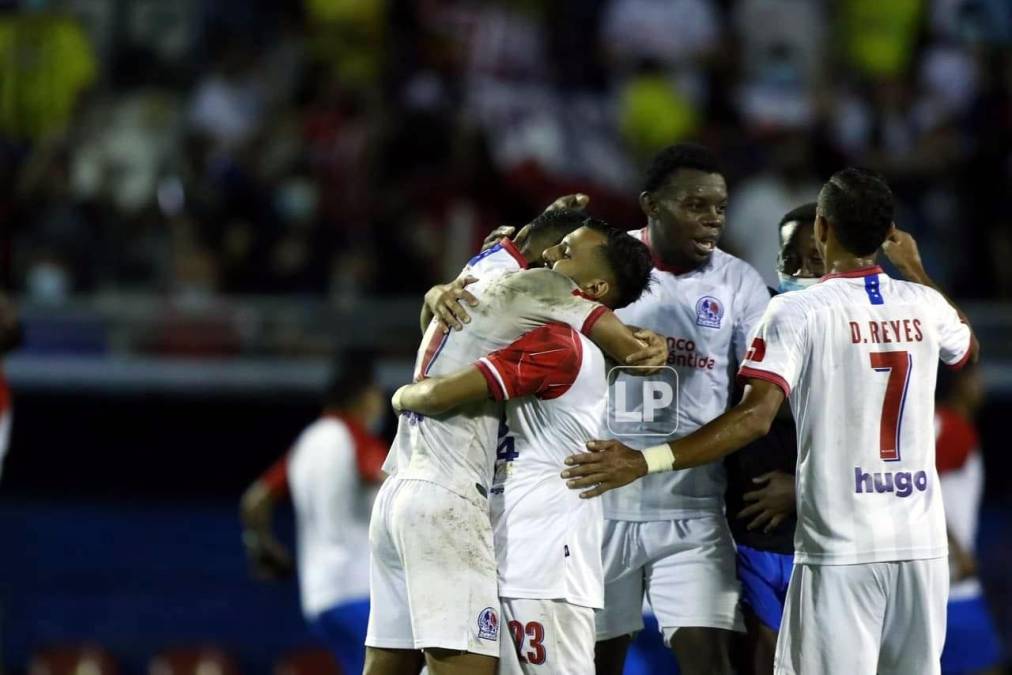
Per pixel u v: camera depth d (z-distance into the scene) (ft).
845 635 52.34
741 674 60.75
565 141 135.13
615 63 141.18
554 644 53.57
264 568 91.09
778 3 141.69
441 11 142.51
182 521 111.04
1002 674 106.11
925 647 53.06
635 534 60.44
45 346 114.01
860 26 143.43
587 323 53.01
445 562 52.60
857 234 53.16
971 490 87.10
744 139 132.77
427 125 128.57
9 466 110.73
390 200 124.36
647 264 55.31
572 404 53.72
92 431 111.04
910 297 53.52
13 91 132.77
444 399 52.08
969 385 89.76
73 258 122.21
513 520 53.88
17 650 109.70
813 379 52.60
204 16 141.90
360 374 88.38
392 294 120.67
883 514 52.31
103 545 110.83
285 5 144.87
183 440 111.34
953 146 131.03
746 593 60.59
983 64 139.33
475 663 52.85
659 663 97.96
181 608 110.22
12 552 110.52
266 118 134.51
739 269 61.26
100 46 138.82
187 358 114.52
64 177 127.24
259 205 123.85
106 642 110.01
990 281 125.70
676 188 58.95
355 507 87.30
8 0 134.82
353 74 139.44
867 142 134.51
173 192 124.36
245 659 109.60
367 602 86.74
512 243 57.52
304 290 120.98
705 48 141.28
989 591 106.93
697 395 60.03
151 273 122.42
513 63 140.26
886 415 52.49
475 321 53.72
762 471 60.34
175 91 137.28
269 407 111.24
